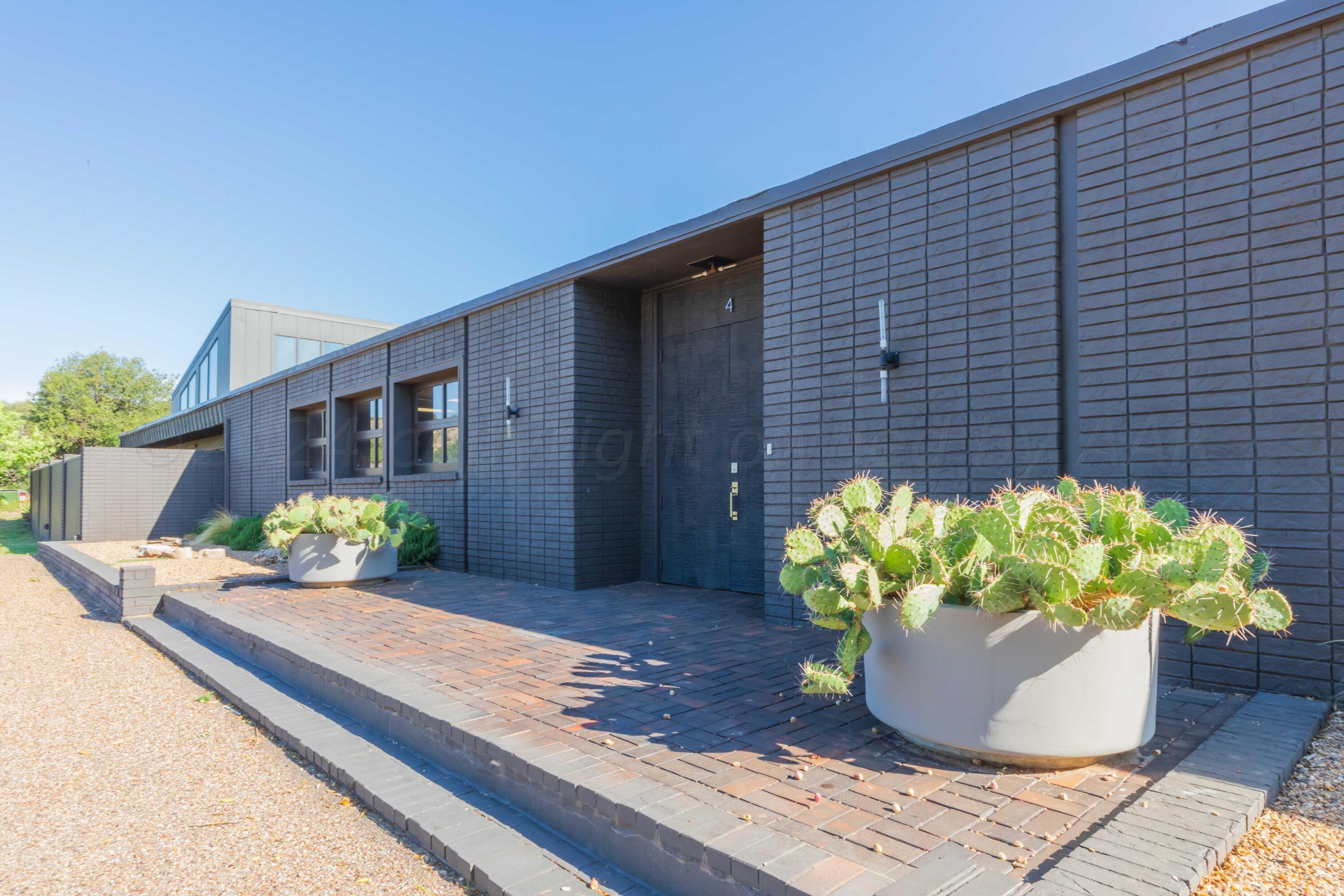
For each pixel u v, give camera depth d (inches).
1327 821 97.0
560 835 112.6
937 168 208.8
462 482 404.2
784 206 250.1
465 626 241.1
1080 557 102.1
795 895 77.6
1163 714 137.3
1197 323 159.8
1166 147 165.8
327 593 319.6
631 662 188.9
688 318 342.0
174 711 195.5
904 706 118.3
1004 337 193.0
